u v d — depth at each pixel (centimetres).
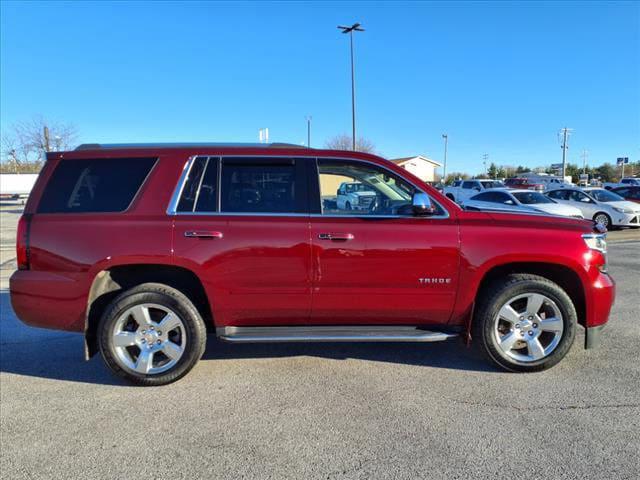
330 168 403
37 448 305
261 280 388
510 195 1463
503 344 403
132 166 398
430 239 388
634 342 481
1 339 525
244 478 272
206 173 397
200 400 369
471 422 329
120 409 356
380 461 286
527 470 275
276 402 363
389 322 411
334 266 388
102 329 386
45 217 390
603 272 407
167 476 275
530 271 417
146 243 381
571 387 381
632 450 294
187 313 389
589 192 1739
